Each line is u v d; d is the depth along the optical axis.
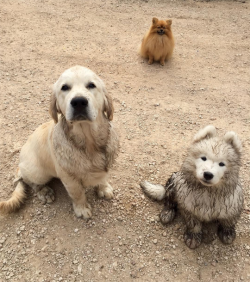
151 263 0.80
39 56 1.87
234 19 2.47
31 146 0.91
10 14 2.41
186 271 0.79
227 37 2.18
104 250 0.84
